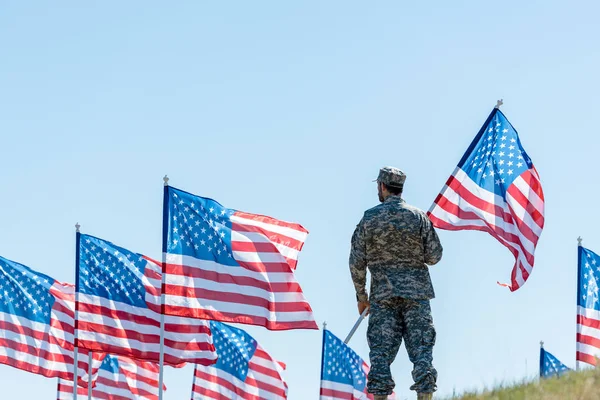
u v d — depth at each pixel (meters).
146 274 37.09
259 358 42.94
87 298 36.88
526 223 27.22
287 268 30.69
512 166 27.44
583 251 39.28
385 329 18.33
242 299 30.84
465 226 27.36
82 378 45.88
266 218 32.03
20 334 40.34
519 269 27.12
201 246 31.17
